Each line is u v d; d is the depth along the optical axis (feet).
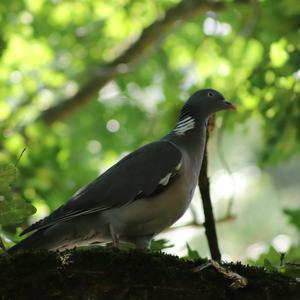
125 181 28.81
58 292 22.16
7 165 22.70
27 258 22.26
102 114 63.98
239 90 45.78
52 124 58.23
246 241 76.43
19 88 60.23
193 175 30.04
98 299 22.31
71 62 63.62
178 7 58.44
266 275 23.45
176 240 66.90
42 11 60.29
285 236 69.77
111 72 55.88
